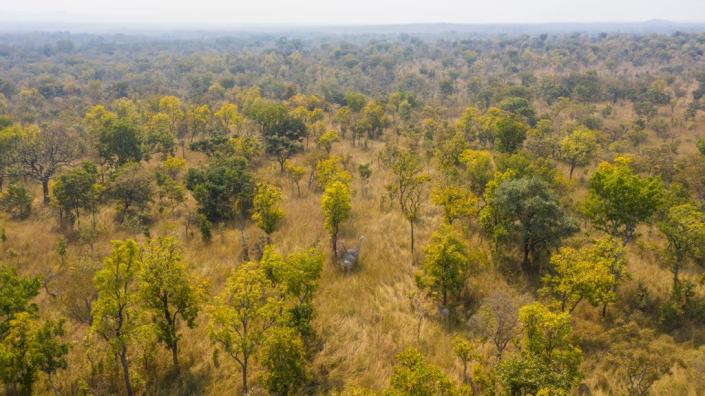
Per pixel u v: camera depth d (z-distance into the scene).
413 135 74.00
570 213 41.88
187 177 48.78
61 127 74.50
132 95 124.75
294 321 25.30
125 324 21.39
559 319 21.95
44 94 131.88
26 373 21.16
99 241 39.69
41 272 33.69
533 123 86.94
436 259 29.89
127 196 44.81
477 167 46.78
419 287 30.89
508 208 33.47
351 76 164.50
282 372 21.80
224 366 24.70
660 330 27.72
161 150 66.31
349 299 31.08
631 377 22.84
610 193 33.25
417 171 48.31
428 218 44.19
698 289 30.78
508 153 56.59
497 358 23.86
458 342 23.88
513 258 35.56
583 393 22.86
